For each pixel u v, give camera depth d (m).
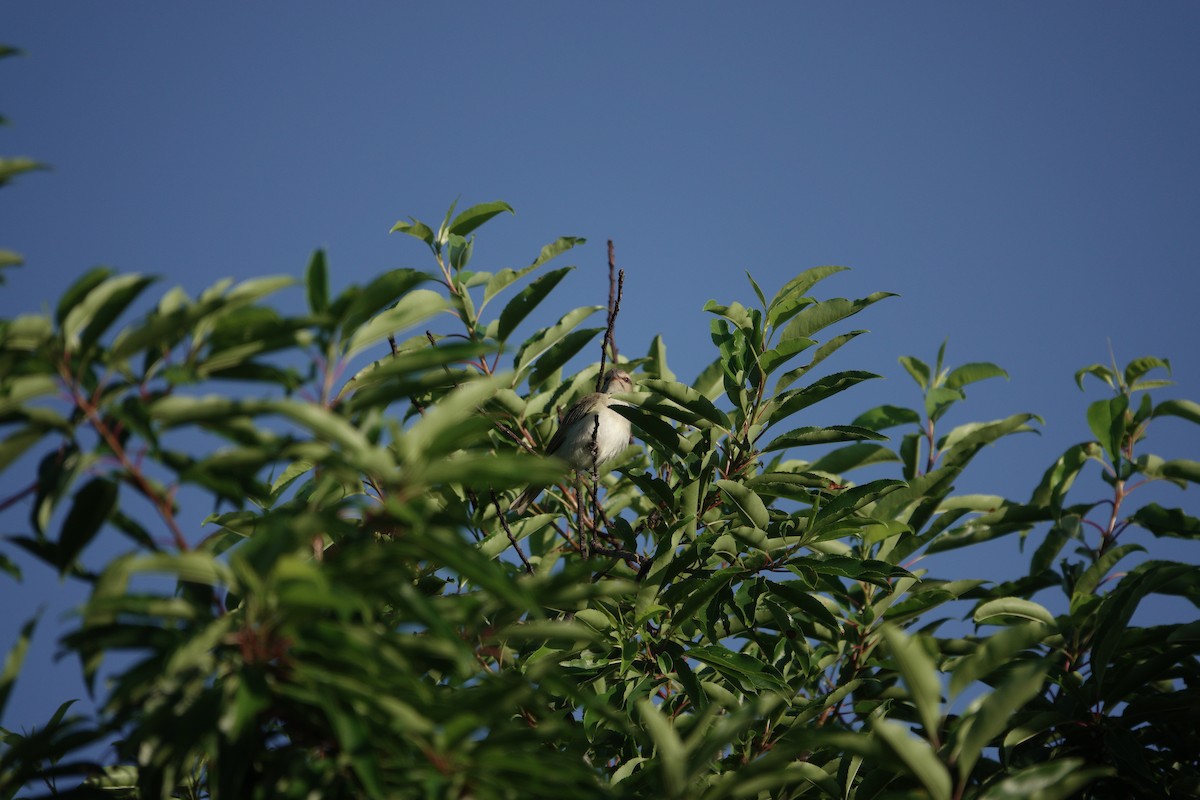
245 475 6.81
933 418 13.35
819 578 12.41
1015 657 11.52
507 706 6.38
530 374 12.41
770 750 10.80
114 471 6.52
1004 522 13.04
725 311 12.16
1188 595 11.38
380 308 7.34
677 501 12.01
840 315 11.81
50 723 7.93
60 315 6.49
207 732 6.12
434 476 6.24
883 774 9.12
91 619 6.32
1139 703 10.47
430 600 6.82
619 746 10.92
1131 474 13.09
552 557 12.68
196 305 6.44
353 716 6.20
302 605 5.85
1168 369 13.48
